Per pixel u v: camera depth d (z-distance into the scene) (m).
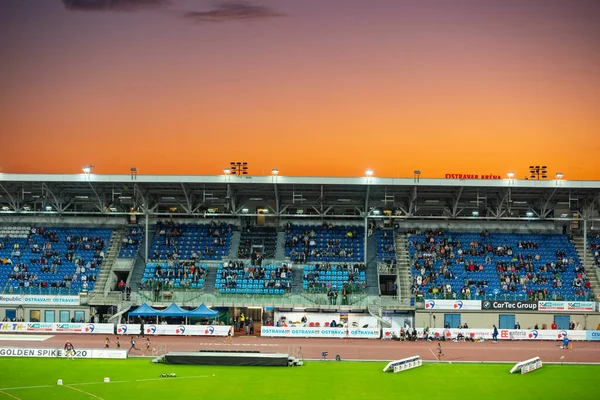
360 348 111.00
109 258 136.12
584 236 132.25
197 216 145.25
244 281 129.00
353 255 135.88
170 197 141.12
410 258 134.62
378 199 141.50
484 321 122.12
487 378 91.12
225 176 129.25
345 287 124.88
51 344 111.38
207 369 95.88
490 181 128.50
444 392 83.75
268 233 141.38
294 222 144.62
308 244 138.62
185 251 137.25
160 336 119.94
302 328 120.06
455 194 135.25
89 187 137.38
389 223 143.50
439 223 143.00
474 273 130.88
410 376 92.06
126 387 85.06
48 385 85.88
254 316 132.25
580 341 118.38
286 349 109.31
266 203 143.00
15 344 111.31
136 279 131.00
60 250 137.88
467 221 143.00
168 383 87.38
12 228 142.38
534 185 128.62
